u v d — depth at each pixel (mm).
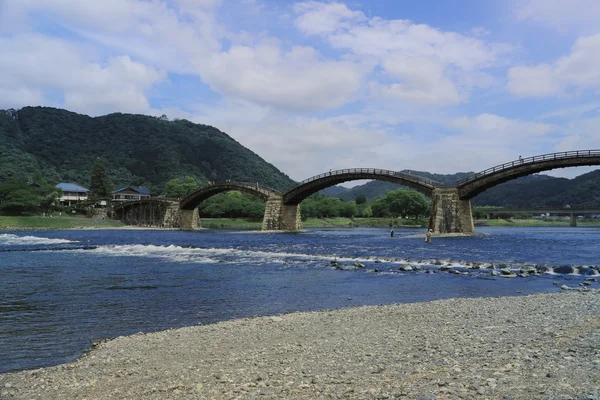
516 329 14609
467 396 8203
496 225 186000
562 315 16797
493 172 80812
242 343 14562
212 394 9438
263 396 9070
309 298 24422
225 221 181125
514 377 9195
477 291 26000
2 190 154375
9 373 12016
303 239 83875
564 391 8141
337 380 9914
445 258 43312
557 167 75000
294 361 11992
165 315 20328
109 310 21422
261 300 23922
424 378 9609
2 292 26578
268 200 128375
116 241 79625
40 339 16047
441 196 89688
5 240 82062
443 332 14758
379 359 11688
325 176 110625
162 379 10945
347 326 16625
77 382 10961
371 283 29391
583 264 37094
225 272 35562
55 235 102562
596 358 10406
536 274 32281
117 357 13242
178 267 39188
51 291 26938
